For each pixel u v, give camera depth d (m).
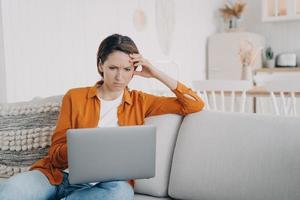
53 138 1.72
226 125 1.72
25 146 2.02
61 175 1.66
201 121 1.79
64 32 3.91
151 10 5.13
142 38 4.98
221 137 1.69
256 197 1.54
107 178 1.46
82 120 1.73
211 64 6.19
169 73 5.46
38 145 2.00
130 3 4.77
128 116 1.80
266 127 1.64
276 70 5.68
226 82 3.40
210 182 1.65
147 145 1.48
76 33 4.05
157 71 1.80
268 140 1.60
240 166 1.60
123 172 1.46
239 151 1.63
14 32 3.42
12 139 2.04
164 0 5.35
